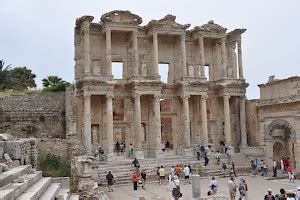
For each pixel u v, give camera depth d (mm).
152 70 51250
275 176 42156
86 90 45844
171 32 50781
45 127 49219
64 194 20859
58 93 51812
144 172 37781
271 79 48406
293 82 42625
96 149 48094
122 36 51219
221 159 48125
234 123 55594
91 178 32125
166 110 66625
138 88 48000
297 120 41781
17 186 16359
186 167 39719
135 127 47812
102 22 48656
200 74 52000
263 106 47500
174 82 52188
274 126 45875
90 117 45812
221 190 33781
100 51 49938
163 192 33688
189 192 33281
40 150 39875
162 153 47719
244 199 26625
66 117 48188
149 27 50906
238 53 54750
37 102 50344
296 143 41875
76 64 49281
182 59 51156
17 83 70062
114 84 47438
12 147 24797
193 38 54188
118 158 46781
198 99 53906
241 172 45594
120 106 61562
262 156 47906
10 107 49031
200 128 53312
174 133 52156
